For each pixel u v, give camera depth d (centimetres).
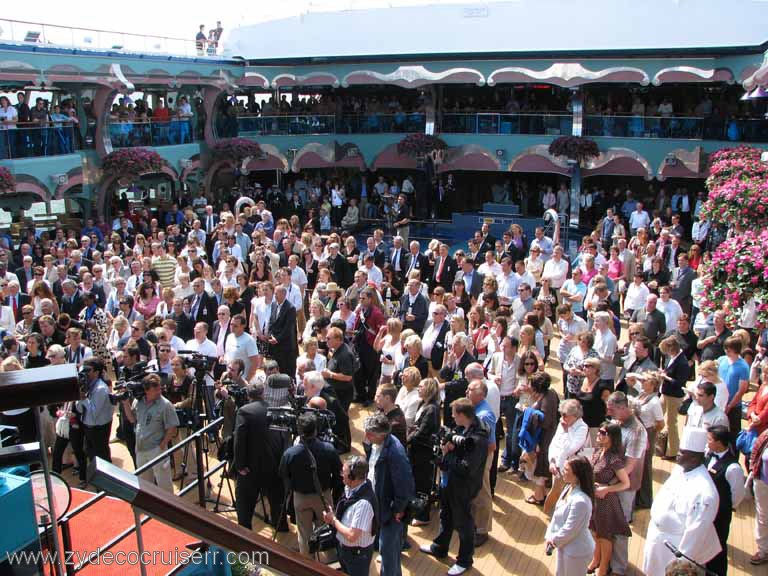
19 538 245
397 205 2427
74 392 218
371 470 643
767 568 704
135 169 2020
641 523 775
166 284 1408
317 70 2625
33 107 1994
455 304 1076
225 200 2539
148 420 749
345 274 1426
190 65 2370
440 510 740
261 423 688
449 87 2825
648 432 784
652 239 1961
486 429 669
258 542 251
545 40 2448
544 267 1355
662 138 2328
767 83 1233
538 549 733
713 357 980
